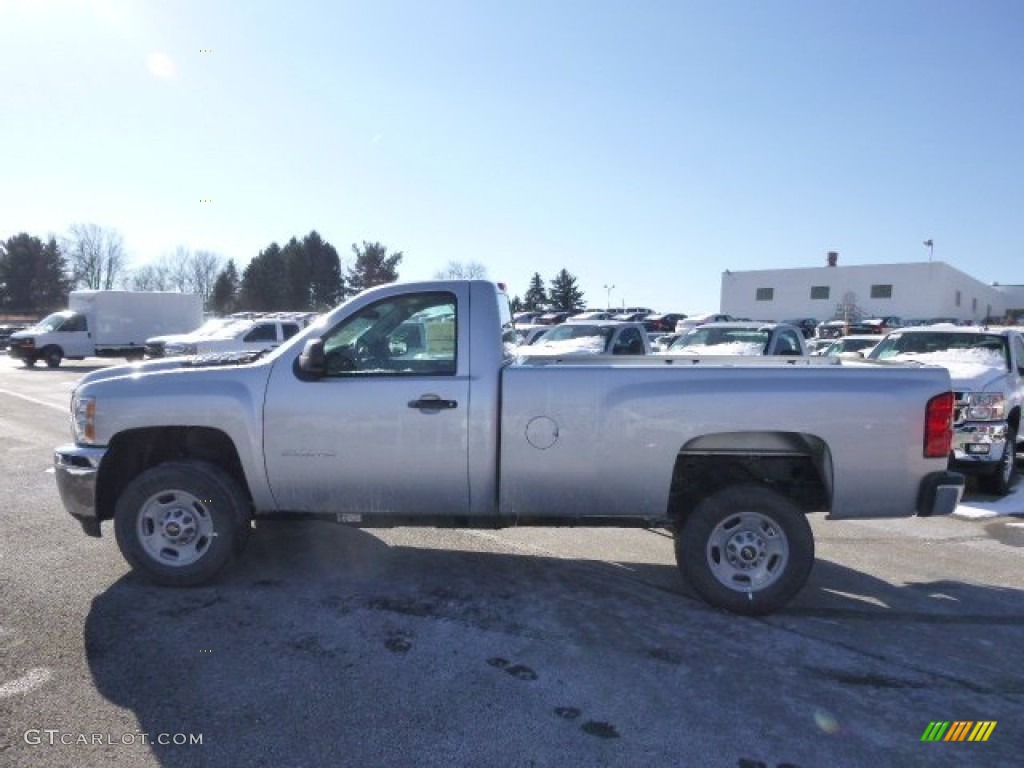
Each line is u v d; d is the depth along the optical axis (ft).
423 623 14.38
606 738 10.54
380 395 15.23
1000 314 272.51
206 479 15.58
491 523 15.76
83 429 15.89
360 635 13.76
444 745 10.29
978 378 26.02
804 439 15.08
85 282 272.51
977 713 11.46
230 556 15.85
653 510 15.14
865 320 158.71
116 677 11.99
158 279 289.74
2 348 135.54
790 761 10.10
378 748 10.19
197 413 15.51
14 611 14.52
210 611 14.74
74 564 17.26
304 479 15.56
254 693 11.58
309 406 15.33
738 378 14.83
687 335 43.24
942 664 13.10
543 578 17.12
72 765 9.66
